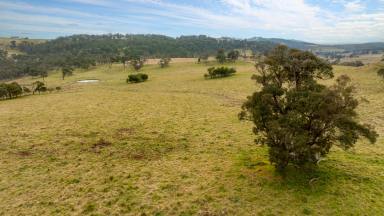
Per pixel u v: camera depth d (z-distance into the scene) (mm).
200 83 92812
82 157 31953
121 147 35000
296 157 21453
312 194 21734
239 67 138125
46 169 28859
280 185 23203
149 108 57938
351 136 21125
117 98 71250
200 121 46375
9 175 27578
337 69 105562
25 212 21328
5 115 55219
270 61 26125
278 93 23000
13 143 36844
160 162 30000
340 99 20875
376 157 28891
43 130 42906
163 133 40281
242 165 27906
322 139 22047
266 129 23062
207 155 31359
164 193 23281
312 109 20953
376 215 19078
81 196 23328
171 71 138000
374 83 72188
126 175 26969
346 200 20797
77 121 48125
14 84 85875
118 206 21656
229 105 58562
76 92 88062
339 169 25938
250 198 21719
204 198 22109
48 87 111812
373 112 47594
